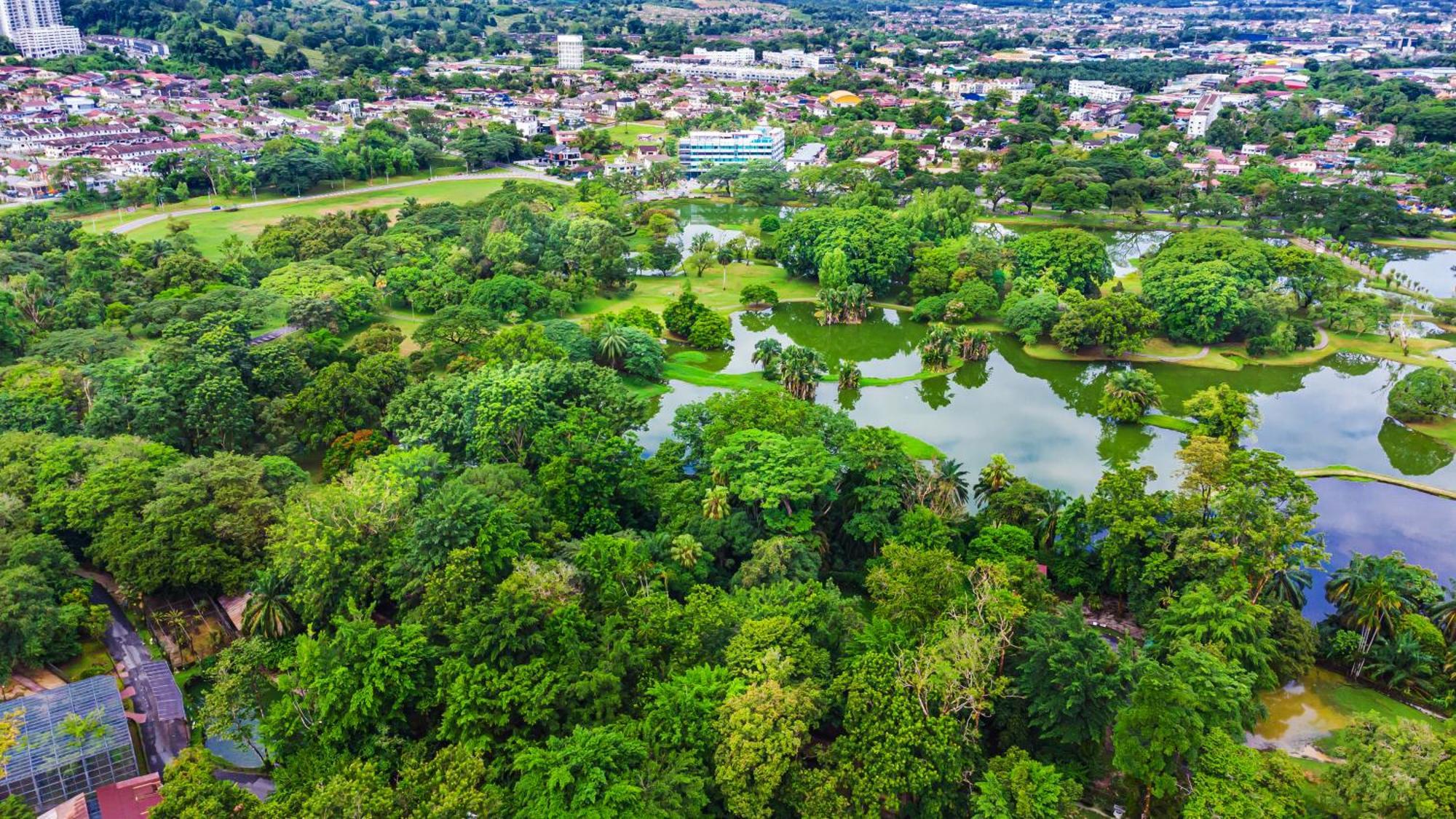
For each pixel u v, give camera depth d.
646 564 99.75
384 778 76.62
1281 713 95.62
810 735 81.06
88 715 83.25
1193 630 92.38
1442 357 194.62
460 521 96.88
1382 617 99.62
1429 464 153.75
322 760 78.88
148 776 81.94
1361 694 98.44
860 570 116.94
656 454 141.38
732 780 74.38
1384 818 71.12
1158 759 73.81
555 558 100.06
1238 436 153.62
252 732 88.12
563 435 128.38
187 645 101.06
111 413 135.75
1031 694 84.25
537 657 85.00
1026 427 166.88
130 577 103.75
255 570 105.56
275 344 162.00
